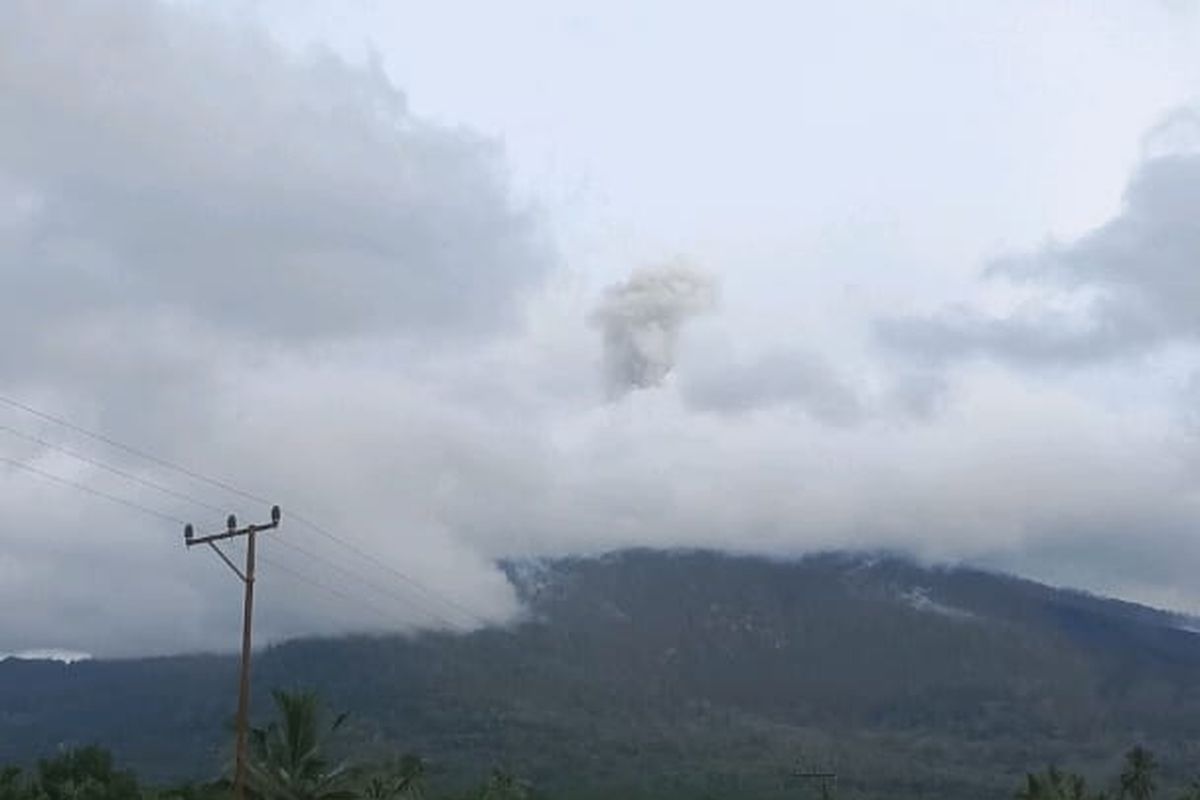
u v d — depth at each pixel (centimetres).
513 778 17550
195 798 10362
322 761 7700
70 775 11269
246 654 5984
